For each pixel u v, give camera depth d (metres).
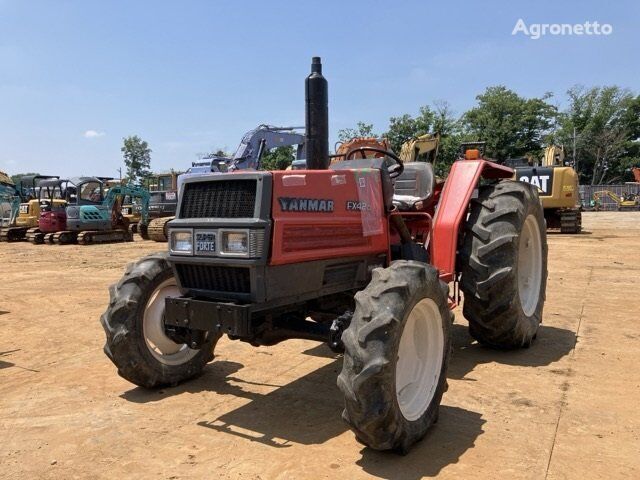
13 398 4.17
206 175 3.47
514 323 4.80
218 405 3.96
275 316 3.76
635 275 9.19
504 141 54.00
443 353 3.56
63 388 4.37
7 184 23.98
